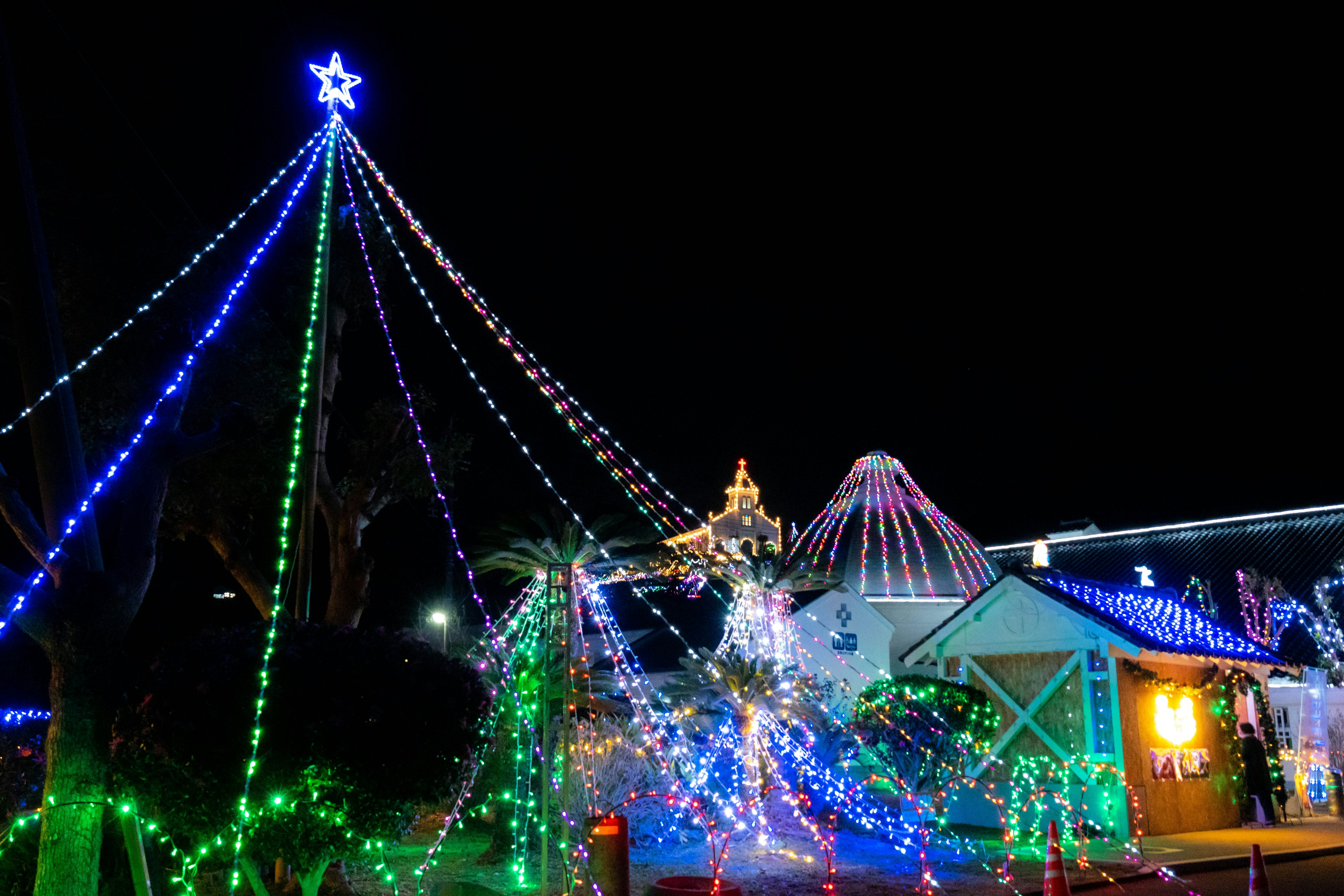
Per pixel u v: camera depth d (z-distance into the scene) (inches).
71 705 277.4
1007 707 701.9
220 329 504.7
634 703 706.8
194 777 238.5
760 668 754.8
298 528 596.7
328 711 244.5
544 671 387.5
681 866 511.2
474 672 291.6
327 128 483.8
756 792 649.0
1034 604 701.3
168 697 241.6
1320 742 919.7
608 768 583.2
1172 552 1510.8
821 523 1416.1
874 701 632.4
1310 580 1306.6
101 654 284.7
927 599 1278.3
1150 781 657.0
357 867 461.7
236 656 249.0
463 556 649.6
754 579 955.3
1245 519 1505.9
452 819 489.7
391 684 259.0
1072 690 671.8
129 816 273.3
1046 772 666.8
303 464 463.5
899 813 658.8
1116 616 704.4
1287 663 821.9
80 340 469.4
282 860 265.3
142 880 275.9
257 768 239.5
